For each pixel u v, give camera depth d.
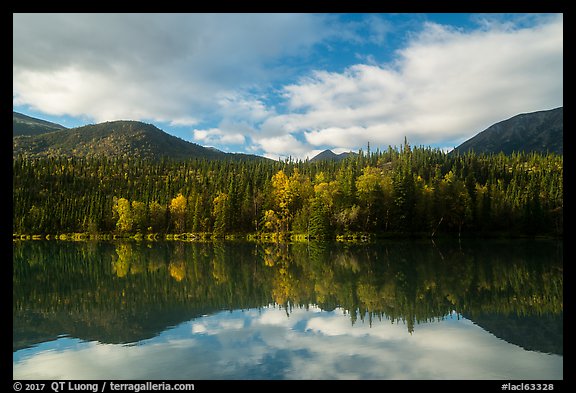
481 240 95.50
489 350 19.47
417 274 44.94
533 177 134.38
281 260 61.44
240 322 25.22
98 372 17.11
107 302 31.89
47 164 193.50
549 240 94.44
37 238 134.25
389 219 103.06
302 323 24.83
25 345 20.95
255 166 187.25
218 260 62.88
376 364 17.66
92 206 139.88
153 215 137.00
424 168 164.38
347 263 55.81
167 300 32.41
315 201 102.06
